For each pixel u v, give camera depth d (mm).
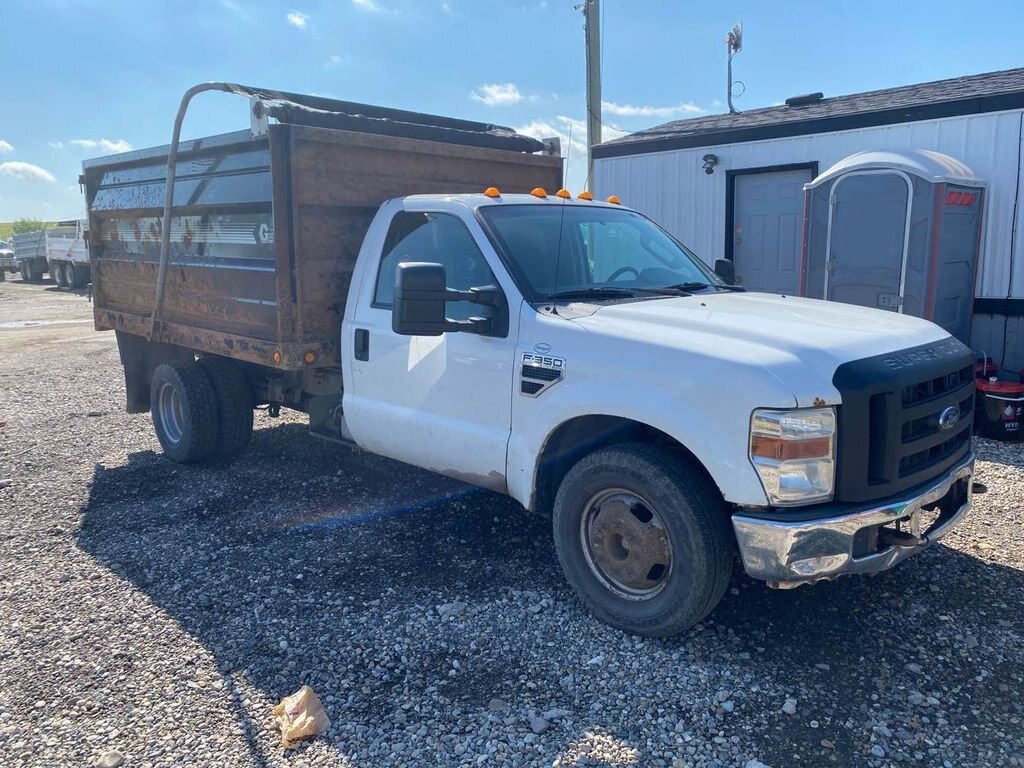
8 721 3408
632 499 3986
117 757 3162
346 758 3162
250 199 5605
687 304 4426
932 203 7816
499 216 4848
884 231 8156
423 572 4777
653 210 11609
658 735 3264
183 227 6469
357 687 3631
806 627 4062
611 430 4207
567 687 3600
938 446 4117
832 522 3488
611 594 4082
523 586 4566
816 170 9875
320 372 5996
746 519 3553
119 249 7551
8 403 9812
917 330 4242
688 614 3773
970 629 4016
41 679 3713
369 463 6887
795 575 3514
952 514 4184
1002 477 6238
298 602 4430
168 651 3943
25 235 36188
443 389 4758
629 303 4426
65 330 18047
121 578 4762
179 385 6664
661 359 3795
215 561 4980
